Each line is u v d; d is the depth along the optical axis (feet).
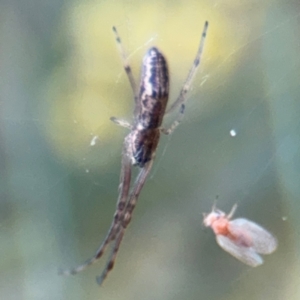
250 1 0.26
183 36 0.26
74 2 0.26
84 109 0.26
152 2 0.26
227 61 0.26
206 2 0.26
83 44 0.26
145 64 0.22
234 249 0.25
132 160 0.22
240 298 0.26
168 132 0.22
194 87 0.26
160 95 0.22
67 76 0.26
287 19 0.26
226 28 0.26
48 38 0.26
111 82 0.26
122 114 0.26
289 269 0.26
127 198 0.23
